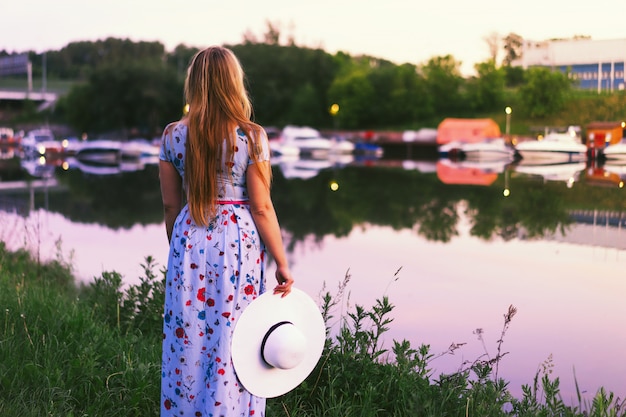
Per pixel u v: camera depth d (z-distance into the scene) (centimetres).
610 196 1831
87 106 7038
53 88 8850
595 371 557
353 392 398
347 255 1061
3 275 713
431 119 5728
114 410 382
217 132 307
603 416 392
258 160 309
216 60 312
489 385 385
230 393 309
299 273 925
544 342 630
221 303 308
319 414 375
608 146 3466
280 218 1502
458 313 723
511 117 5038
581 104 4716
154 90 6762
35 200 1867
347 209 1636
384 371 410
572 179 2362
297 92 6681
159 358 454
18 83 9400
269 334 306
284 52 6988
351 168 3108
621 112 4547
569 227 1342
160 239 1213
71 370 408
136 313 580
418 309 738
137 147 4406
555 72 4856
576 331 665
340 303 745
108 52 8744
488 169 2939
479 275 918
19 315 502
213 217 311
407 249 1120
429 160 3750
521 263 1002
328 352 422
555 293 818
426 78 5891
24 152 4566
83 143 4362
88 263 973
